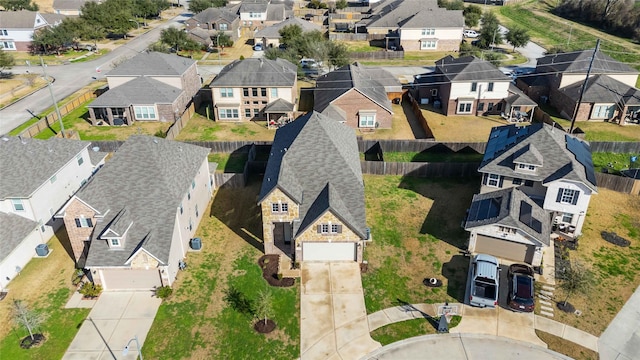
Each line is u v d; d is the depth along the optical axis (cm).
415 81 7638
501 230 3703
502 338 3136
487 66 6806
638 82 8075
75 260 3838
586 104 6462
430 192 4853
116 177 3728
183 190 3841
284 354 3027
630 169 5125
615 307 3381
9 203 3828
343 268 3766
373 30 10931
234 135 6256
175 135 6166
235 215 4459
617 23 10812
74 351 3027
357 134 6238
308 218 3675
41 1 14588
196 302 3422
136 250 3366
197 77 7725
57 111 5794
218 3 13500
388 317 3312
